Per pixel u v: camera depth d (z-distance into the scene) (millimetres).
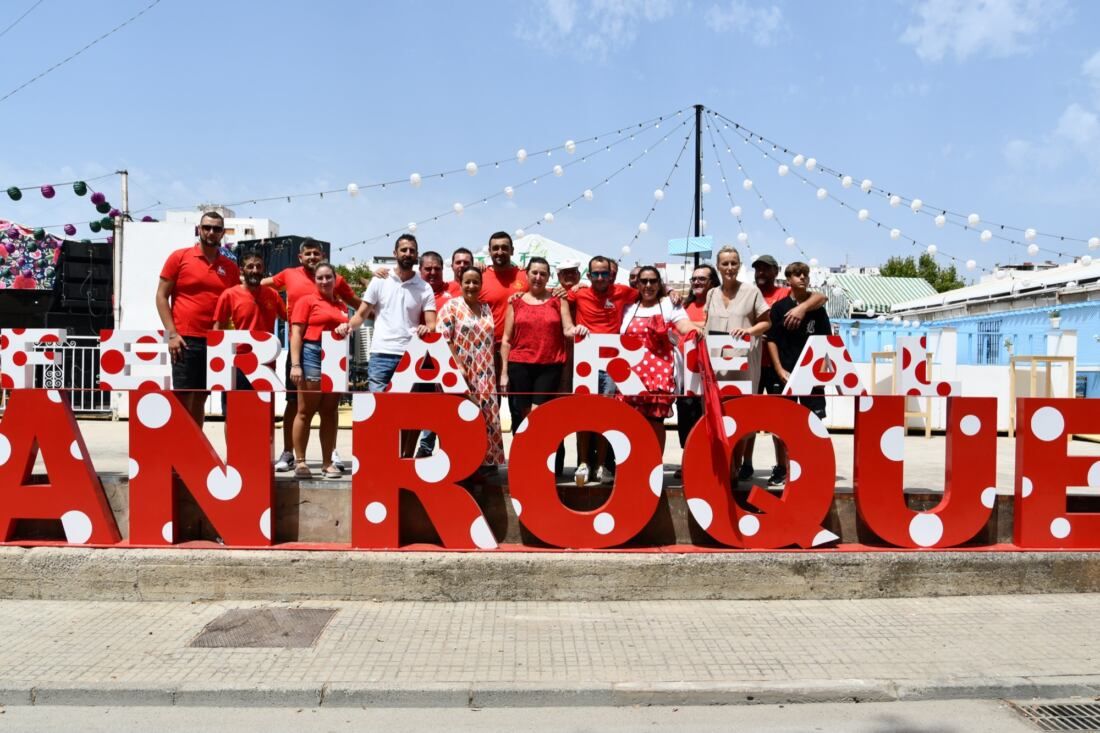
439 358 5199
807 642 4445
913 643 4445
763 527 5297
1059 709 3781
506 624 4680
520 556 5105
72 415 5324
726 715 3709
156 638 4426
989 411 5395
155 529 5230
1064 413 5426
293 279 6285
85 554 5102
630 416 5195
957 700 3875
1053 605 5117
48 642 4363
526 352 5848
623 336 5375
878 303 26797
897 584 5238
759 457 9008
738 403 5277
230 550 5156
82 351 13609
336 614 4828
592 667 4055
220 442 10219
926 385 5375
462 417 5172
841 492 5578
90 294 15797
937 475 7594
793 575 5188
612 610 4957
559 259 12656
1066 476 5422
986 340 16312
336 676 3918
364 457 5184
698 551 5234
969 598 5254
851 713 3740
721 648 4340
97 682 3812
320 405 6055
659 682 3871
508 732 3523
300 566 5074
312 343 6066
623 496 5207
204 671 3967
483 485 5449
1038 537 5414
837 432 12812
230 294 6004
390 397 5184
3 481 5234
